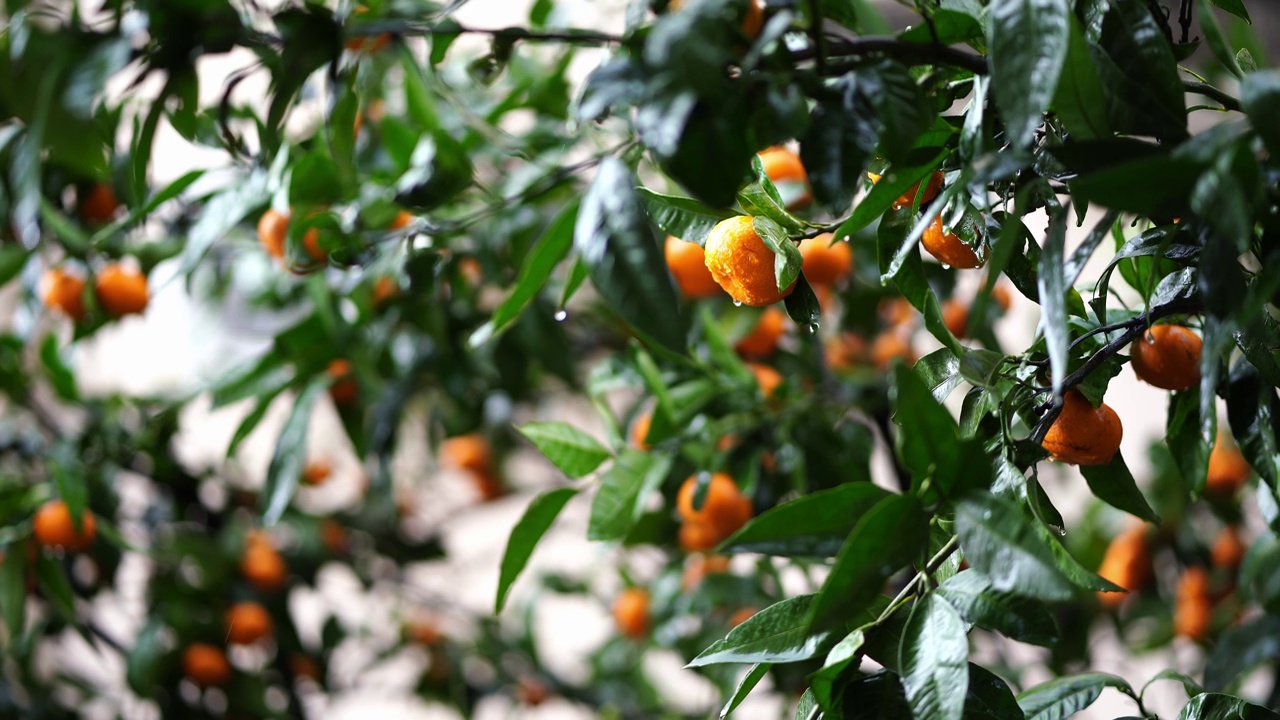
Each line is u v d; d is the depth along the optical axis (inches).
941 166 51.2
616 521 66.2
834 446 71.7
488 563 95.0
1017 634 45.1
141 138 44.1
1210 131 38.4
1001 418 50.6
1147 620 81.9
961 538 40.7
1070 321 54.5
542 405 86.2
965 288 74.8
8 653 78.7
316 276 73.4
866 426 73.3
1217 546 79.2
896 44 44.6
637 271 37.8
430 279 64.9
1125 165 36.9
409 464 90.8
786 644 47.0
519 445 87.0
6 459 80.2
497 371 76.4
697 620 76.0
